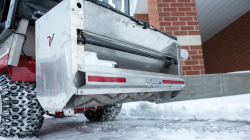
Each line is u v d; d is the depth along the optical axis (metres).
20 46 1.62
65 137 1.75
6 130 1.55
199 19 8.65
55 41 1.30
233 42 9.54
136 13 7.69
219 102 3.01
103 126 2.30
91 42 1.56
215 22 9.24
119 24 1.79
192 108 2.66
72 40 1.20
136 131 1.87
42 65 1.40
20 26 1.62
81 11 1.30
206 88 4.03
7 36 1.74
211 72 11.79
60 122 2.93
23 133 1.59
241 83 4.21
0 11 2.04
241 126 1.85
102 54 1.84
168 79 2.04
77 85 1.18
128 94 1.85
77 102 1.40
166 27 4.29
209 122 2.19
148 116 2.98
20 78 1.56
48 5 1.75
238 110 2.33
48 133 1.99
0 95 1.62
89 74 1.21
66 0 1.25
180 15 4.38
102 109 2.70
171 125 2.13
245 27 8.60
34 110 1.58
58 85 1.24
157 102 3.76
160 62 2.52
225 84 4.13
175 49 2.49
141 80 1.65
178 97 3.88
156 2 4.40
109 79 1.35
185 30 4.33
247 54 8.60
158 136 1.59
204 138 1.44
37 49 1.48
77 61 1.21
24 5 1.63
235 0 7.05
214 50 11.38
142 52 2.14
